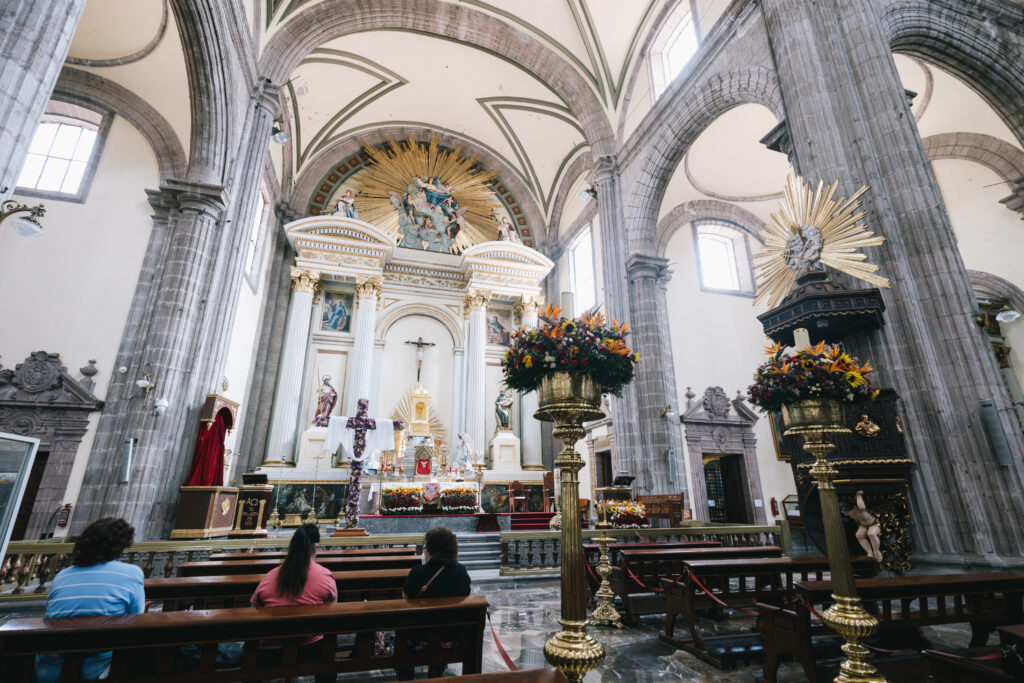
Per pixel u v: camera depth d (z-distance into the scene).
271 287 15.70
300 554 2.76
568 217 18.38
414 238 18.09
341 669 2.37
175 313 8.35
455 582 2.92
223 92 9.19
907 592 3.51
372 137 18.59
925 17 7.83
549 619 5.18
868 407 5.62
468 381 16.34
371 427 9.84
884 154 6.37
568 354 2.88
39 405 8.15
